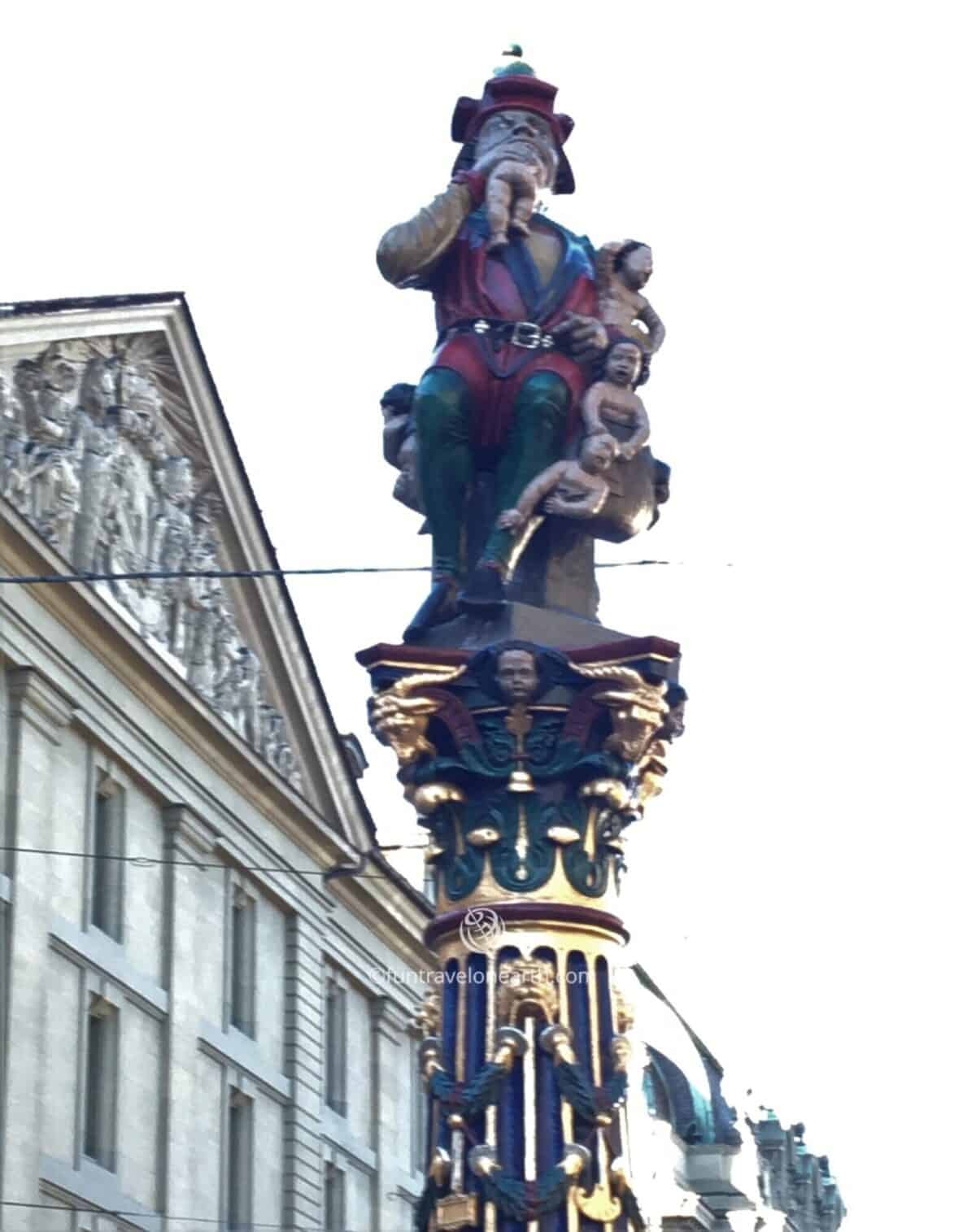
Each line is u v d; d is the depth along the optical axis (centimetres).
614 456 691
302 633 3594
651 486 713
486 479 708
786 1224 5084
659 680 667
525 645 664
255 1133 3378
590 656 666
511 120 734
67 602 2908
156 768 3181
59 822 2897
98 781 3036
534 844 657
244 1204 3334
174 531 3253
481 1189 621
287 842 3603
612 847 666
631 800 673
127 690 3097
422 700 666
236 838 3412
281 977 3562
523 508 684
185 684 3209
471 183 716
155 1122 3080
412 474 721
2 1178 2619
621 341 706
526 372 696
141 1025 3072
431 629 690
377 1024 3928
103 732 3020
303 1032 3572
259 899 3516
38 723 2845
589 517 688
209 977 3291
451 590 691
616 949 662
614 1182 628
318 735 3675
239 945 3459
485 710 668
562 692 668
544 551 704
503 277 709
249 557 3469
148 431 3177
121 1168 2958
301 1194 3481
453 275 716
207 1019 3259
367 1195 3809
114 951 3006
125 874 3073
